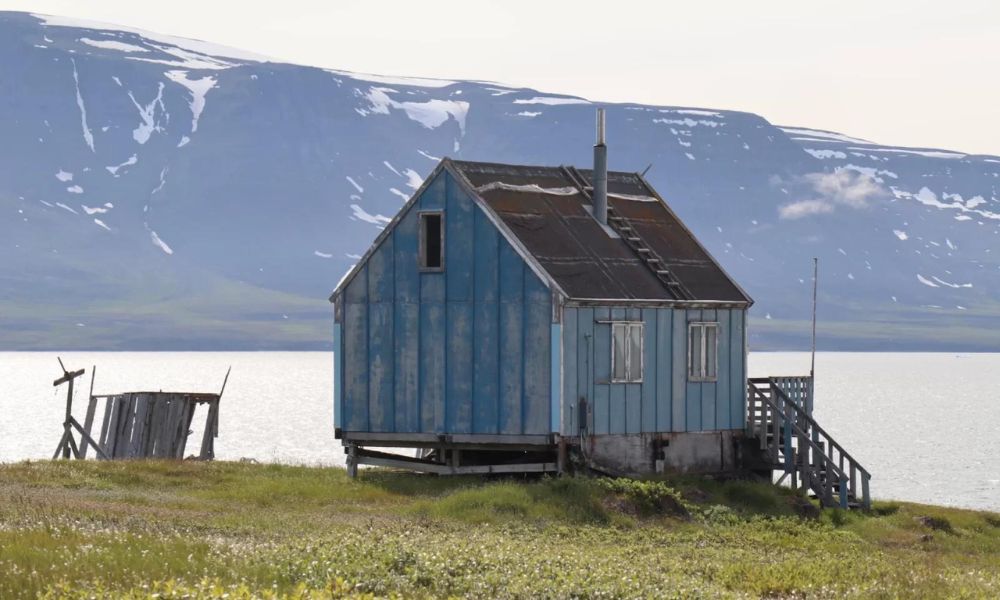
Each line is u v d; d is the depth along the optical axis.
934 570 46.66
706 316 76.19
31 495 57.94
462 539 45.41
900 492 142.25
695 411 74.88
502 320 69.06
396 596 31.38
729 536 55.91
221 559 36.28
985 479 156.25
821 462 74.69
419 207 72.19
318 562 35.94
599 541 51.41
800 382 80.25
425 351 71.50
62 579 30.47
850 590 38.84
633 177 85.06
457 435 70.06
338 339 74.19
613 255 73.81
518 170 76.19
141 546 38.06
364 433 73.06
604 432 69.00
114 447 86.00
